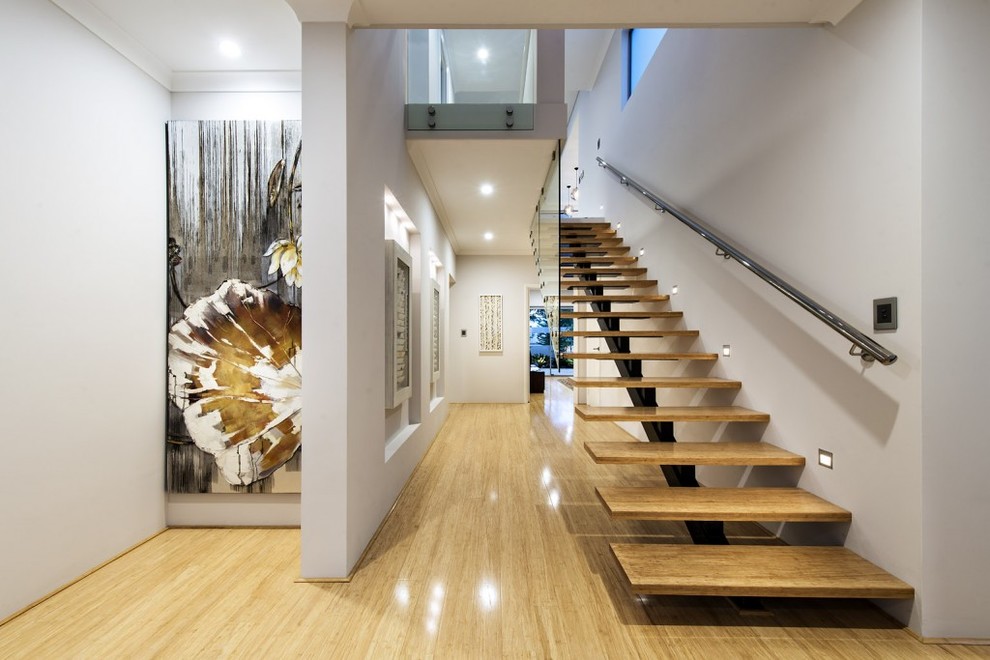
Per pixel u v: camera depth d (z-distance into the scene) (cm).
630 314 424
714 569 198
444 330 702
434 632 190
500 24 242
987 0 187
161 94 296
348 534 233
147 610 206
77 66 237
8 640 185
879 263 206
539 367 1698
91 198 245
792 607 209
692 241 409
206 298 298
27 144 212
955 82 187
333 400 232
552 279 434
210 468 296
